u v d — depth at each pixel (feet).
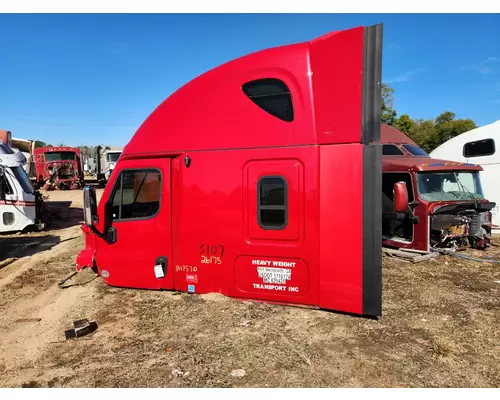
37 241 33.88
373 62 12.85
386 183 27.02
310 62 13.62
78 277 20.57
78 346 13.00
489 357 11.83
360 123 13.03
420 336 13.24
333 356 11.80
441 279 19.99
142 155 16.24
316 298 13.88
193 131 15.31
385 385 10.30
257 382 10.47
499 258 24.04
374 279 13.05
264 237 14.30
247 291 14.88
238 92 14.58
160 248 16.22
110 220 17.15
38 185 50.06
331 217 13.42
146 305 15.92
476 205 25.02
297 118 13.70
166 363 11.61
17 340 13.85
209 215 15.14
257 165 14.25
